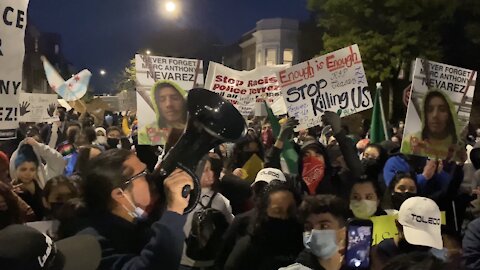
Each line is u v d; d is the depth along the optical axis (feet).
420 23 88.63
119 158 8.43
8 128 12.59
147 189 8.27
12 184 15.20
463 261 13.07
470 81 19.92
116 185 8.23
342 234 10.52
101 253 7.72
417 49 90.22
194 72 23.80
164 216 7.60
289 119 20.61
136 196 8.29
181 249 7.57
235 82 27.48
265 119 46.16
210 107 7.47
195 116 7.41
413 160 21.85
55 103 33.22
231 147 25.41
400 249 12.14
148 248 7.54
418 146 19.10
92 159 8.70
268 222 12.64
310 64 22.59
